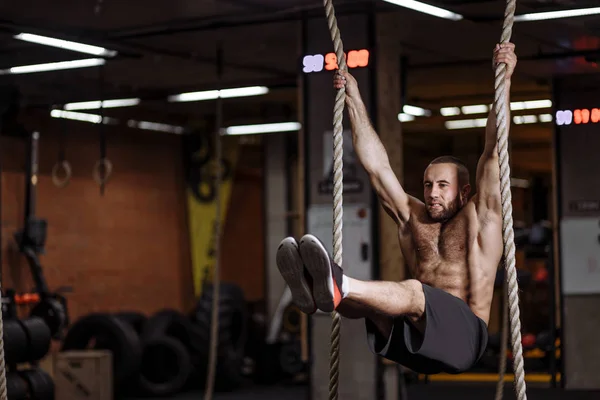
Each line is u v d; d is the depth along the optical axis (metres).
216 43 10.91
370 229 9.60
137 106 15.18
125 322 13.17
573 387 12.62
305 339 10.22
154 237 16.20
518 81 13.23
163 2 9.02
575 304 12.62
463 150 18.59
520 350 4.00
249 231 18.41
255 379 14.81
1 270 13.39
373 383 9.52
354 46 9.62
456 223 4.54
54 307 11.09
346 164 9.72
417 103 15.04
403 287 4.10
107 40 10.27
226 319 14.18
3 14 9.38
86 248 14.97
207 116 16.45
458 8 9.13
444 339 4.13
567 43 11.18
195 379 14.00
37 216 14.23
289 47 11.21
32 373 10.10
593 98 12.66
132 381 13.00
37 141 13.77
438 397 12.61
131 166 15.84
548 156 22.05
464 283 4.45
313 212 9.88
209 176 16.92
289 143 16.59
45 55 10.36
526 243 13.65
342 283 3.84
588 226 12.59
